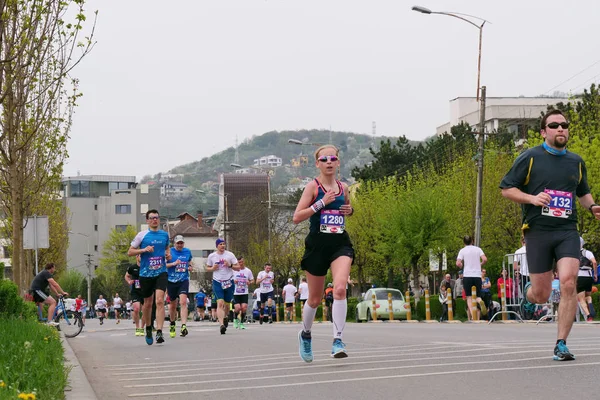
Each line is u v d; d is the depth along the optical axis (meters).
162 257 19.95
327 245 11.67
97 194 181.88
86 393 9.36
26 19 22.08
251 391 9.36
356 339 18.02
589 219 51.94
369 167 87.88
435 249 58.84
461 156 65.88
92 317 137.38
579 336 16.06
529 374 9.55
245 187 151.00
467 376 9.66
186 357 15.11
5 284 23.61
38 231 37.75
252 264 99.38
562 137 10.77
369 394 8.66
